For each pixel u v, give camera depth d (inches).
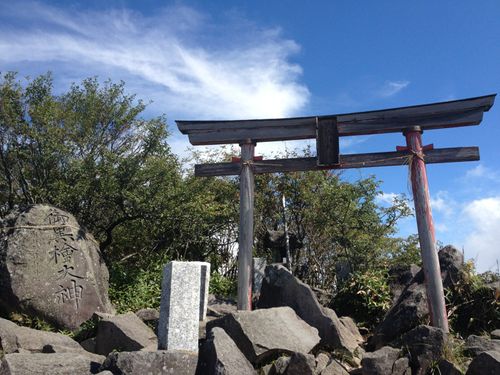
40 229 395.9
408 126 371.2
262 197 630.5
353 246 557.0
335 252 589.3
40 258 386.3
